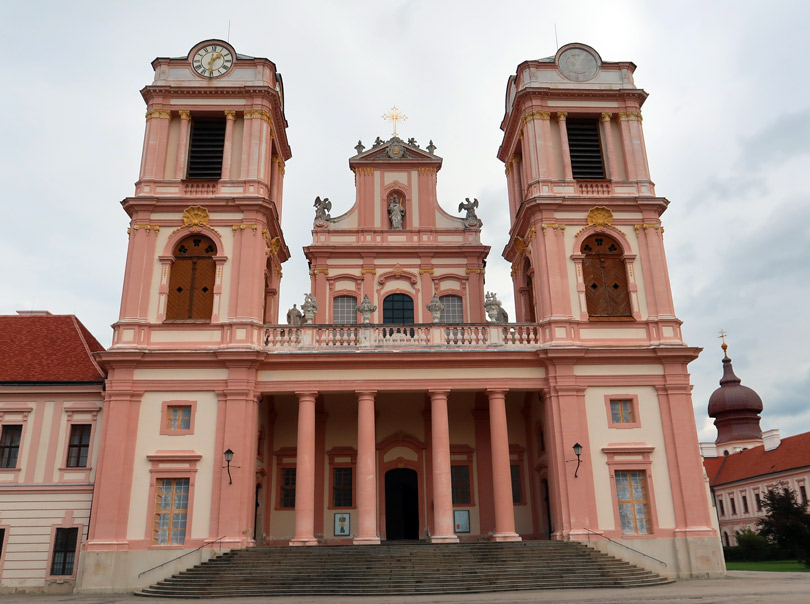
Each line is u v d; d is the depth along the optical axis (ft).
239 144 100.53
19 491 87.76
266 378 89.86
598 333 93.40
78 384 91.76
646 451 87.40
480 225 115.65
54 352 98.84
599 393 90.22
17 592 83.97
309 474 86.58
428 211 115.65
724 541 243.81
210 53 103.09
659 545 83.97
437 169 119.34
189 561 80.43
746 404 264.52
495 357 90.84
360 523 84.64
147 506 82.69
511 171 118.73
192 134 102.01
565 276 95.55
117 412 85.71
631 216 99.14
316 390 89.40
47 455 89.66
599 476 86.74
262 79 102.01
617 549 83.41
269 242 101.71
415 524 101.14
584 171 102.53
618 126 104.37
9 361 96.32
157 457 84.02
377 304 110.11
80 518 86.94
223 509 82.28
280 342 91.86
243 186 96.94
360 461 87.25
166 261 93.50
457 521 100.48
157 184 96.78
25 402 91.76
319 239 113.19
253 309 91.76
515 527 101.09
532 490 102.58
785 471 204.64
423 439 103.60
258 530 96.02
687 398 89.97
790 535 119.14
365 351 90.22
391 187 116.78
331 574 71.56
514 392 103.14
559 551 78.23
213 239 94.79
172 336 90.12
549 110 103.04
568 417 88.38
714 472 252.83
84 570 79.20
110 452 83.87
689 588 69.05
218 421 86.38
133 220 95.14
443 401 90.12
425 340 93.25
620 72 105.81
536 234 98.58
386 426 104.17
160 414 86.53
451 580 70.03
